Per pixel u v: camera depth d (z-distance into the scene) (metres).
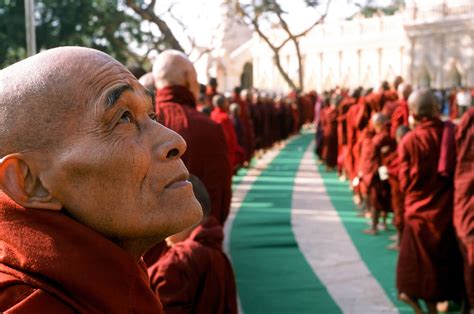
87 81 0.94
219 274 2.75
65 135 0.92
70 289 0.89
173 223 0.97
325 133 15.52
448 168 4.86
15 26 24.83
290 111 26.48
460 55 40.19
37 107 0.92
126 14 26.53
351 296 5.63
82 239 0.91
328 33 48.28
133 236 0.96
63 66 0.94
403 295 5.12
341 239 7.93
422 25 42.03
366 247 7.50
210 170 3.60
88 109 0.93
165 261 2.66
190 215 0.98
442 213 5.00
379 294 5.71
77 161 0.91
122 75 0.98
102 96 0.94
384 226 8.46
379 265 6.69
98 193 0.93
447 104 35.75
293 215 9.58
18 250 0.89
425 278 5.00
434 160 5.01
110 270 0.92
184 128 3.55
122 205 0.94
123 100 0.95
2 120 0.92
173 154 1.00
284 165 17.50
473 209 4.61
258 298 5.52
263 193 12.05
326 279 6.14
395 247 7.35
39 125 0.92
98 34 26.73
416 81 42.94
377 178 8.08
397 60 44.59
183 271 2.64
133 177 0.94
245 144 15.90
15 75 0.94
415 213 5.06
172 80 3.69
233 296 2.89
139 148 0.94
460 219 4.66
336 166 15.97
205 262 2.70
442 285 4.99
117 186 0.93
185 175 1.01
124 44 26.94
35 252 0.89
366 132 8.34
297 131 30.86
